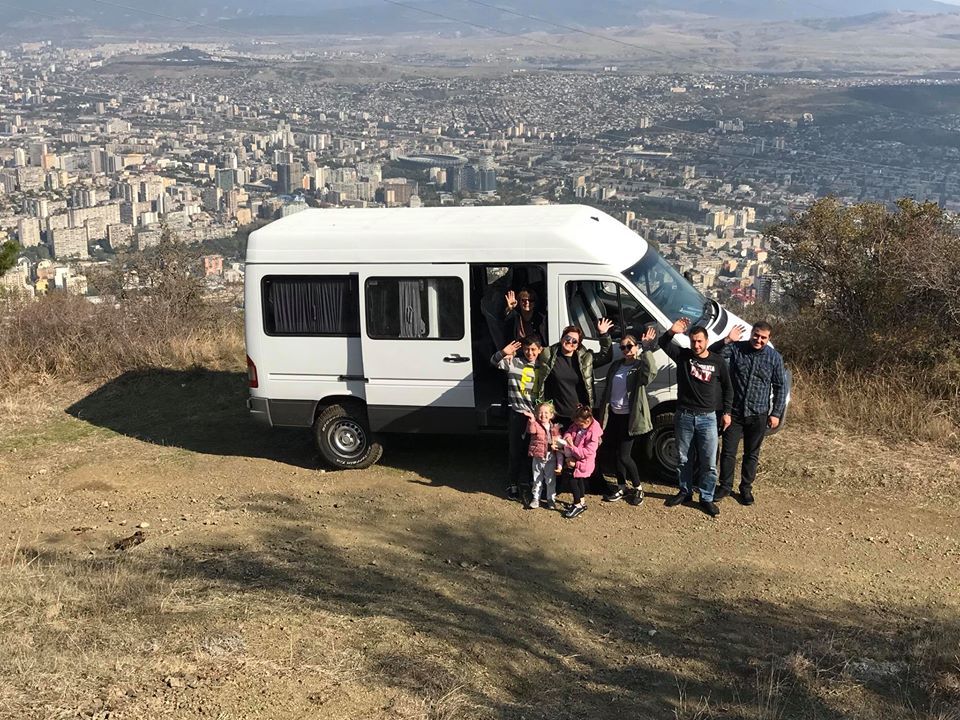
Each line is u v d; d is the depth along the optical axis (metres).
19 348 12.40
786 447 8.52
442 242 7.91
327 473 8.67
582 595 6.19
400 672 4.96
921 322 9.81
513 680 5.04
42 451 9.55
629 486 7.90
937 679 5.02
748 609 5.98
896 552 6.78
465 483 8.29
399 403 8.24
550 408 7.35
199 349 12.38
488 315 8.09
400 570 6.52
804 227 11.23
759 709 4.68
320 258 8.21
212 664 4.91
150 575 6.23
